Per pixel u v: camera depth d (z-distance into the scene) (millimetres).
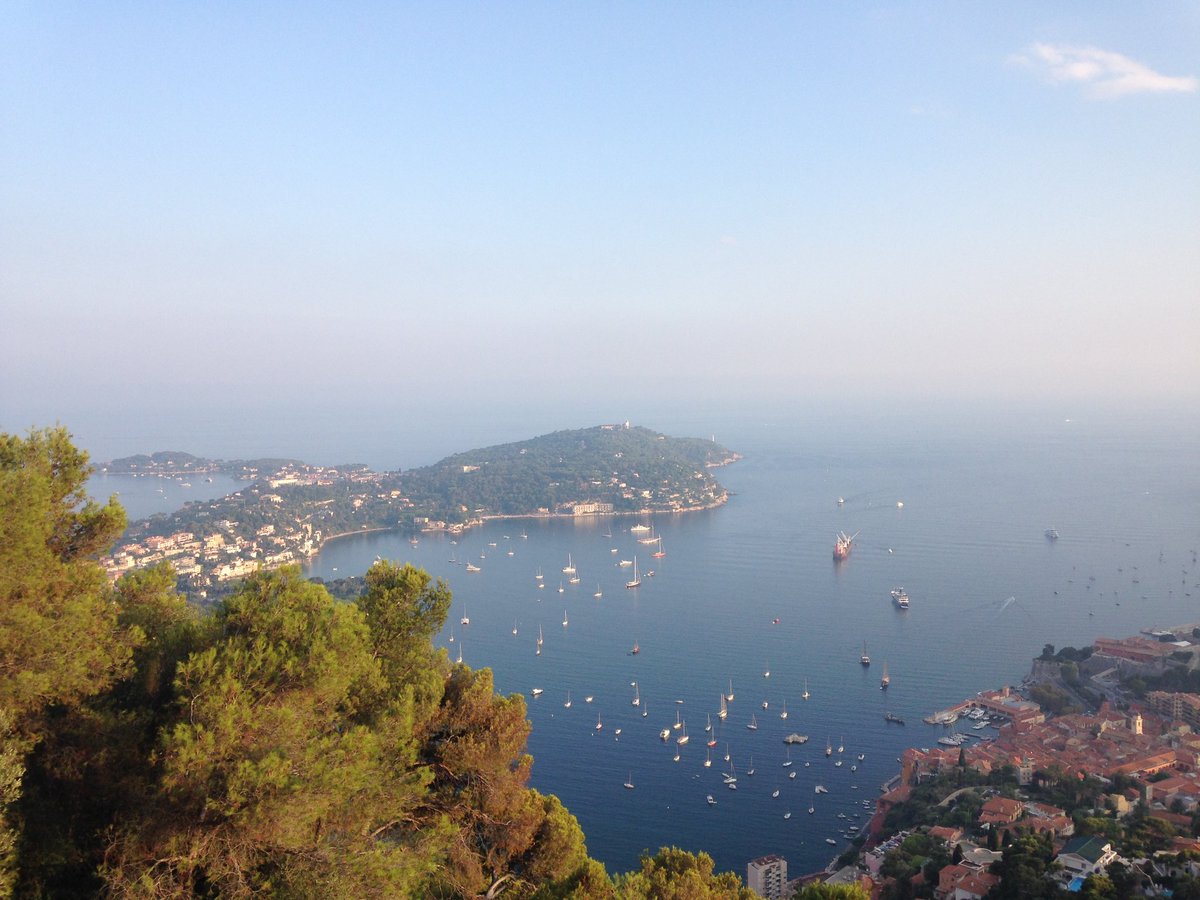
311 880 14367
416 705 19062
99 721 14758
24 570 14641
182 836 14102
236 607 17156
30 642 14133
